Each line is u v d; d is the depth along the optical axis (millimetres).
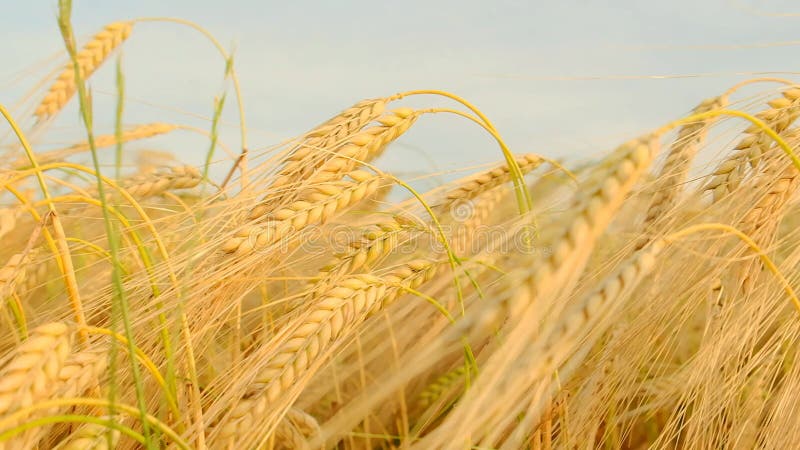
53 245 473
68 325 408
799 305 441
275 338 463
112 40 603
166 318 479
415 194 515
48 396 410
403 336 552
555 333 392
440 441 396
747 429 495
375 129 534
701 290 493
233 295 503
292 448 493
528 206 524
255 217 511
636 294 495
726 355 496
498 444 478
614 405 509
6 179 489
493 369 393
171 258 480
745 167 498
